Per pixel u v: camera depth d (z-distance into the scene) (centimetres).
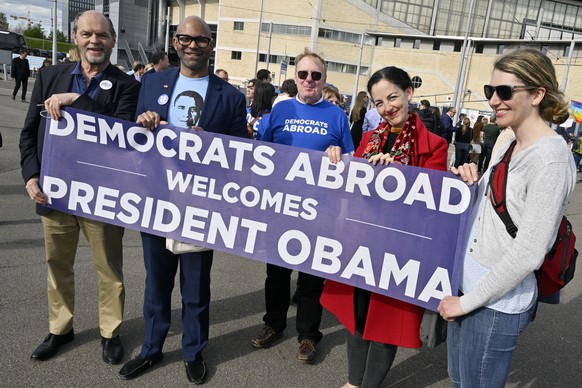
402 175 225
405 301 229
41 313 328
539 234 158
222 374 283
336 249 246
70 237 284
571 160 161
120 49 6988
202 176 264
